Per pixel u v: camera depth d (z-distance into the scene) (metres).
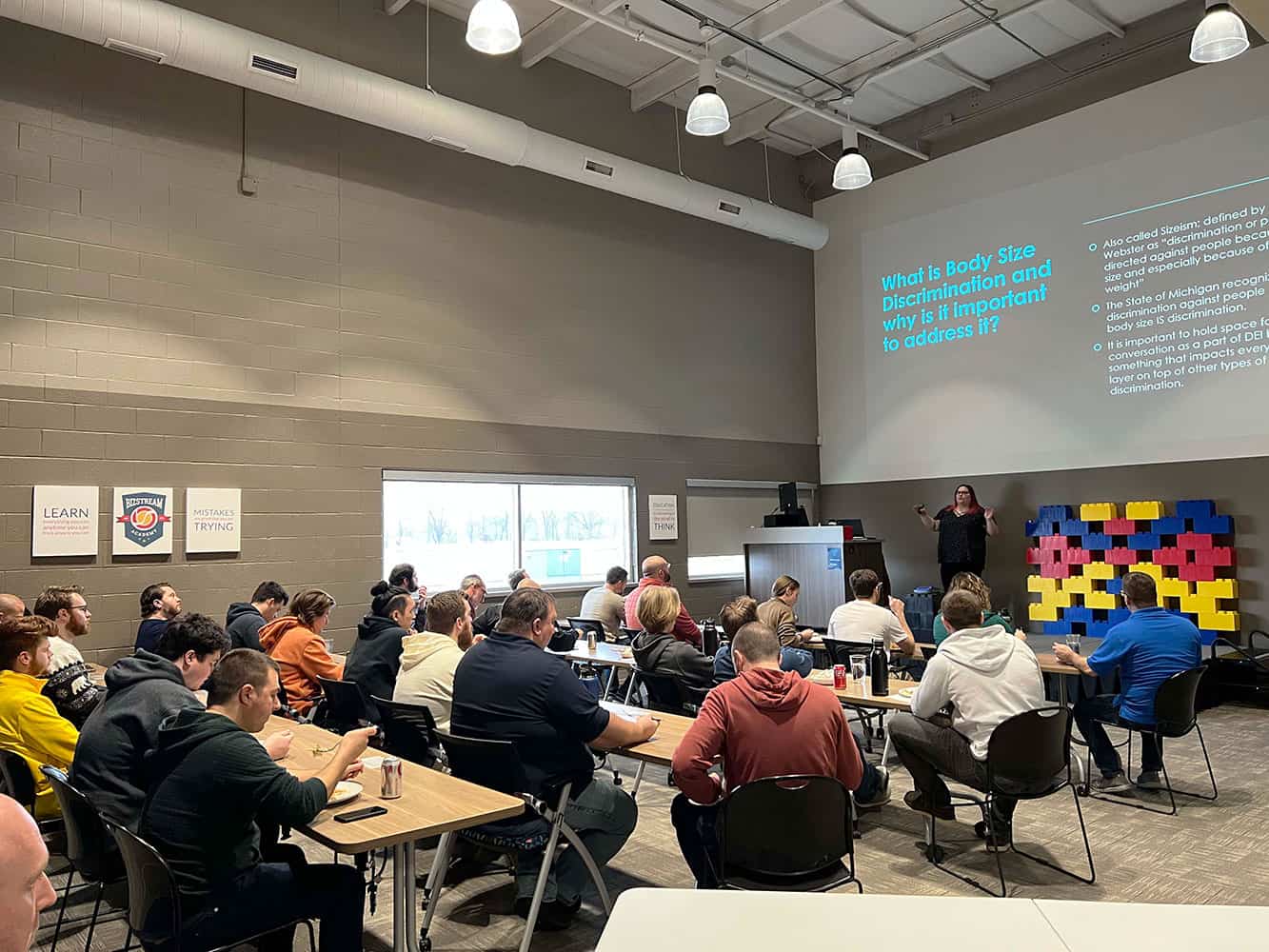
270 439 6.42
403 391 7.10
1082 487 8.07
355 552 6.77
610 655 5.58
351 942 2.44
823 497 10.18
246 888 2.29
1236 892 3.34
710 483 9.20
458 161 7.52
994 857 3.76
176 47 5.48
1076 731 5.96
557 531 8.09
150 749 2.53
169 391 6.00
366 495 6.85
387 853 3.74
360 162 6.96
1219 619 7.09
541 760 3.00
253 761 2.26
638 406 8.64
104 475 5.72
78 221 5.72
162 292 6.01
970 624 3.70
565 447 8.08
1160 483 7.60
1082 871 3.57
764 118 9.09
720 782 3.05
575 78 8.25
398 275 7.12
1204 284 7.41
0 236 5.45
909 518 9.36
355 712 4.18
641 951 1.32
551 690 3.01
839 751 2.86
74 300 5.68
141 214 5.95
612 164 7.73
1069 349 8.20
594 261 8.39
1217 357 7.32
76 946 3.14
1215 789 4.49
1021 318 8.54
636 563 8.52
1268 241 7.08
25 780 3.14
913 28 7.71
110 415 5.77
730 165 9.55
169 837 2.22
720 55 7.93
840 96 8.77
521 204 7.90
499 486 7.71
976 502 8.63
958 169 9.05
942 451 9.11
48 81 5.66
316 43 6.68
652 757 3.00
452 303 7.42
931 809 3.73
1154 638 4.34
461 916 3.31
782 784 2.71
